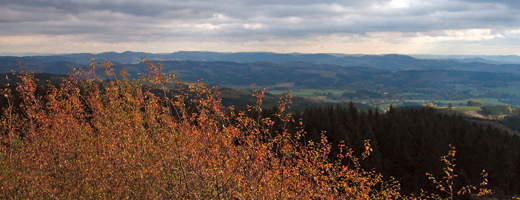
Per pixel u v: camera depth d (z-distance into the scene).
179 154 9.05
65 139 11.27
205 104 9.50
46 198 10.52
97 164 10.27
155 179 9.54
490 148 45.22
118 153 9.98
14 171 10.57
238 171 9.17
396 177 44.59
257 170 9.30
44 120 11.73
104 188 9.84
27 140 11.79
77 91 11.70
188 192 9.22
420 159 43.31
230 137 9.27
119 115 10.33
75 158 10.84
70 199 10.12
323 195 11.33
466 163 45.16
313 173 11.24
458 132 53.59
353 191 12.05
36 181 10.42
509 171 44.84
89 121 12.09
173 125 9.39
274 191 9.60
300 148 11.63
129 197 9.82
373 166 40.12
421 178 42.53
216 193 8.95
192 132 9.37
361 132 45.91
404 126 50.03
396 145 45.28
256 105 10.73
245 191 8.95
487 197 41.72
